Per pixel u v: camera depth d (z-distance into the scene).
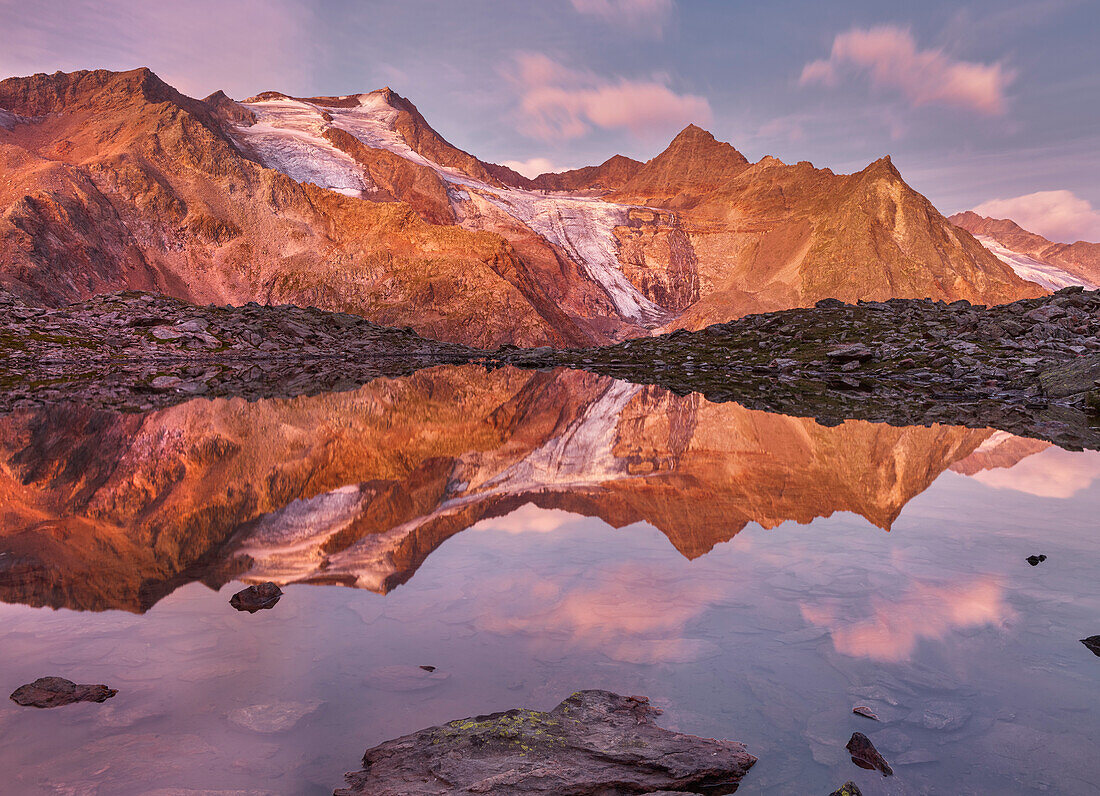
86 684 4.92
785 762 4.14
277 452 17.12
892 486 12.60
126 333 85.69
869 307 73.75
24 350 69.69
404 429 22.25
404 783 3.87
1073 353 46.50
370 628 5.92
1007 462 15.57
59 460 15.87
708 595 6.73
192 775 3.94
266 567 7.61
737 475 13.66
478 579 7.18
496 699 4.81
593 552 8.15
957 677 5.12
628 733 4.40
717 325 86.62
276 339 99.62
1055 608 6.42
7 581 7.16
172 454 16.77
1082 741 4.32
